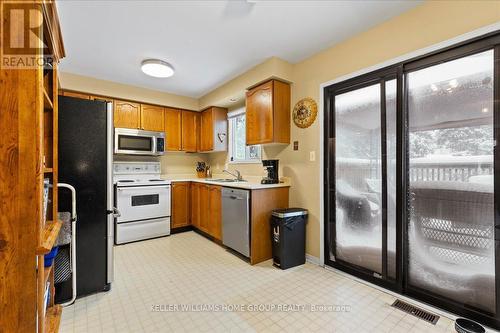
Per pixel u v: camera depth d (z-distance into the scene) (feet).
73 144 6.32
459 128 5.63
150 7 6.21
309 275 7.80
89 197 6.52
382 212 7.02
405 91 6.51
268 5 6.14
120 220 10.94
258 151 11.88
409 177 6.50
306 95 9.12
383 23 6.88
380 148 7.11
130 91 12.23
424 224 6.21
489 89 5.19
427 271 6.15
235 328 5.16
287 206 9.70
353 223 7.82
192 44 8.13
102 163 6.72
